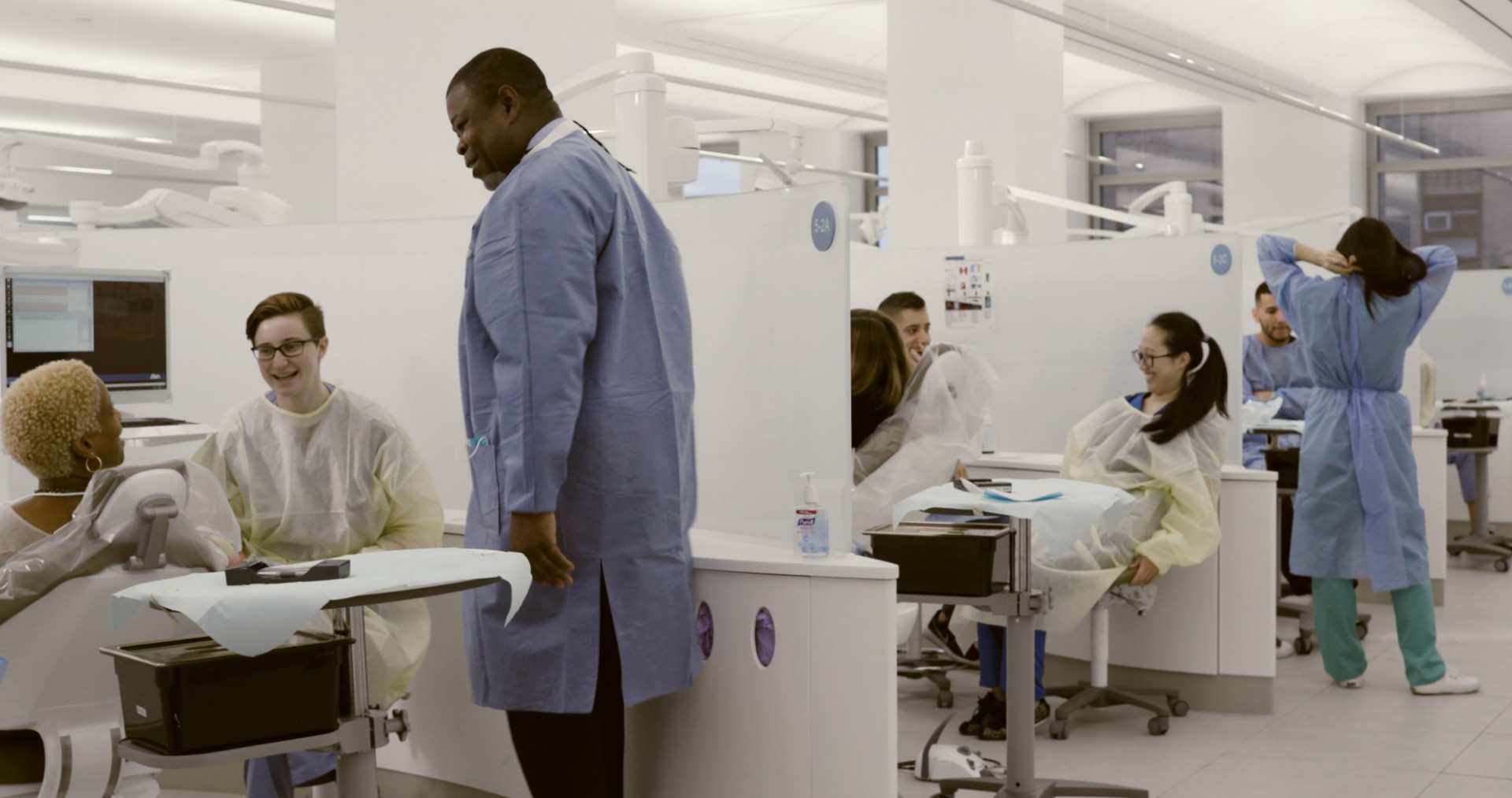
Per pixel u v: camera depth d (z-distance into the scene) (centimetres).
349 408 315
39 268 325
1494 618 608
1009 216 571
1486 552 738
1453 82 1296
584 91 337
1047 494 318
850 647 256
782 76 1268
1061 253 478
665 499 253
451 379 353
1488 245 1319
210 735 188
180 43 1096
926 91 796
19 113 1239
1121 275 469
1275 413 630
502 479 239
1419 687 464
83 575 221
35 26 1032
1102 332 473
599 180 244
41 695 221
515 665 249
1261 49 1195
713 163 1489
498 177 258
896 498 382
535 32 445
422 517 317
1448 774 369
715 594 274
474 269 243
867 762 255
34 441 230
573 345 234
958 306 491
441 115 441
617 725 269
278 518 313
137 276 348
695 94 1347
